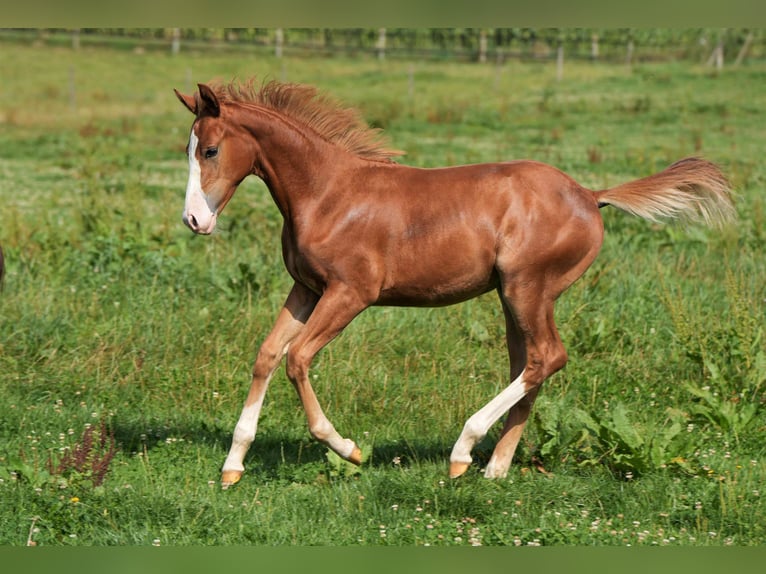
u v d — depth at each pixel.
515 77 43.06
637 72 43.03
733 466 8.53
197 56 48.19
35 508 7.50
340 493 7.96
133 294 12.51
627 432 8.47
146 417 9.59
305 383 8.04
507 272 8.03
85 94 38.59
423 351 11.27
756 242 15.78
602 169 24.42
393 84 41.47
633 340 11.43
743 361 10.44
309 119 8.26
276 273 13.37
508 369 10.74
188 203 7.98
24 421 9.29
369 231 7.99
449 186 8.08
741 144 28.16
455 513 7.68
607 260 14.33
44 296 12.21
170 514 7.54
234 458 8.23
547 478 8.23
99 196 18.19
